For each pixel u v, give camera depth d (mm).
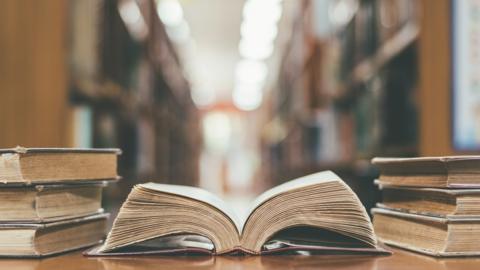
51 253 787
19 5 1545
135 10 2805
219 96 14453
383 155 1902
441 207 790
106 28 2092
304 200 781
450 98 1400
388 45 1782
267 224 782
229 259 763
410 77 1809
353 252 787
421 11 1428
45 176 787
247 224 782
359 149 2385
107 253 783
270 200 783
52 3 1552
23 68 1536
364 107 2268
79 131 1760
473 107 1396
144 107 3119
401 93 1853
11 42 1537
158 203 783
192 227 782
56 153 798
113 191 2207
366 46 2154
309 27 3609
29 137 1524
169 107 5207
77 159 825
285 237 825
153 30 3631
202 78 10727
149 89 3465
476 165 773
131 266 728
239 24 6398
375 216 926
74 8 1688
